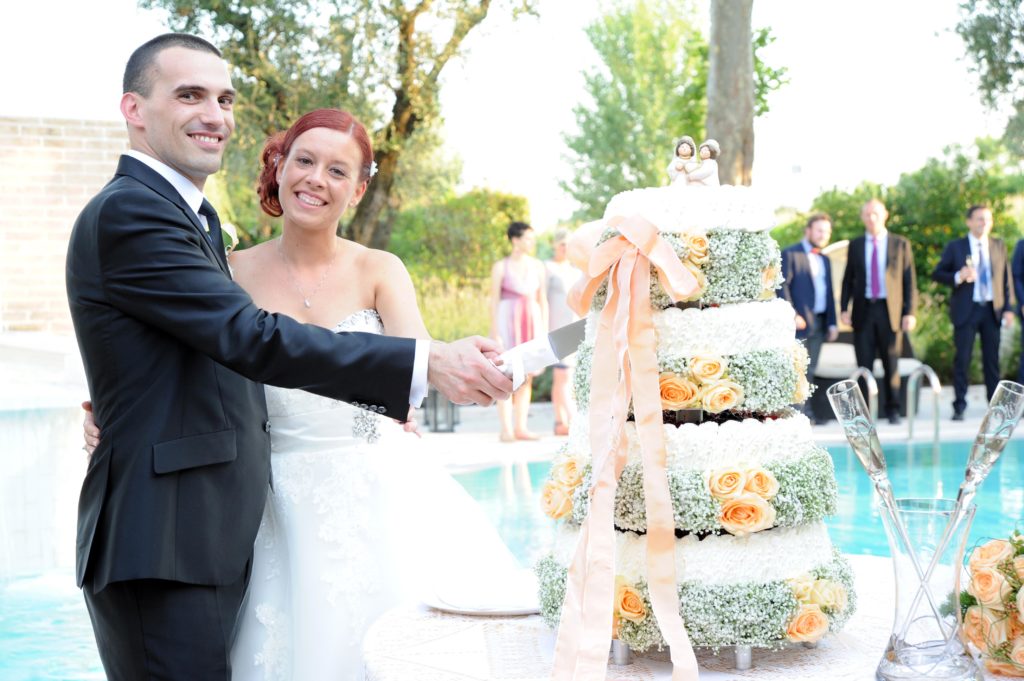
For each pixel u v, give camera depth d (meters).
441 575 3.18
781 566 2.36
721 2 10.35
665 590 2.27
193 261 2.44
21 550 5.66
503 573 3.25
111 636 2.52
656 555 2.28
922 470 7.61
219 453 2.54
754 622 2.28
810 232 10.51
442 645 2.62
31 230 9.62
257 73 11.61
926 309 13.52
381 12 11.94
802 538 2.41
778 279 2.54
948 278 10.53
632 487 2.37
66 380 6.94
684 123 18.12
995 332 10.48
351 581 3.14
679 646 2.21
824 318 10.44
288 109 11.80
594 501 2.34
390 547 3.21
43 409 5.72
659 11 18.20
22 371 7.29
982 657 2.36
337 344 2.40
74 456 5.82
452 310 14.12
